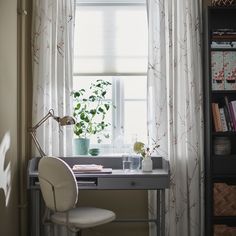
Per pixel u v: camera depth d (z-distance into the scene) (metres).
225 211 3.03
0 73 2.47
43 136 3.11
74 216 2.53
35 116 3.11
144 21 3.37
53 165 2.38
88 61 3.36
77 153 3.21
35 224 2.81
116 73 3.36
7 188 2.66
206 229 3.11
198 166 3.16
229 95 3.23
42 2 3.13
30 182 2.74
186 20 3.18
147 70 3.21
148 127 3.18
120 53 3.36
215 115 3.06
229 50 3.07
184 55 3.16
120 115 3.44
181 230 3.14
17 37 2.96
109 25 3.36
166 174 2.73
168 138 3.16
